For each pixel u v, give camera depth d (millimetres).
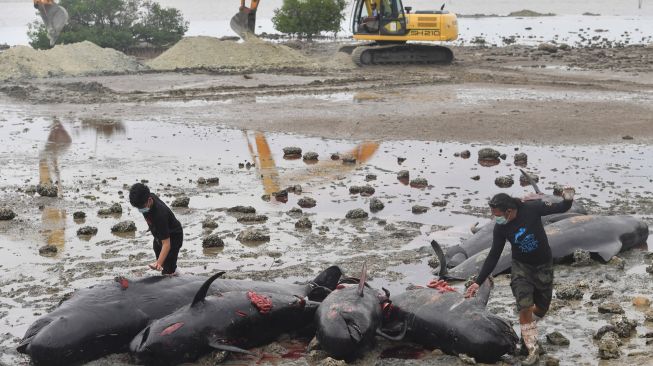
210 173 20156
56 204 17484
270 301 10508
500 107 29547
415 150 22688
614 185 18422
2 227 15844
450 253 13570
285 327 10711
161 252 11297
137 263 13703
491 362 9781
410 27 45062
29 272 13297
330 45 60594
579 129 25125
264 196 17734
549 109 28891
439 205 17078
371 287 11984
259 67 45438
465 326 9773
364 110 29344
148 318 10219
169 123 27469
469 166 20609
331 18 63969
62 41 52875
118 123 27672
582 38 64812
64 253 14273
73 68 43594
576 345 10219
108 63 44938
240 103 31844
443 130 25391
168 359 9680
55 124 27594
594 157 21453
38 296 12227
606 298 11742
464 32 74312
